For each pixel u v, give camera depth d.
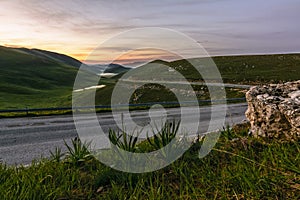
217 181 3.48
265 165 3.62
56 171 4.35
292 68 93.75
